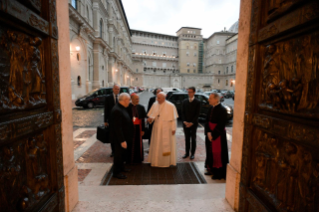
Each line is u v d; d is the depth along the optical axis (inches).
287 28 41.1
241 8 65.3
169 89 1411.2
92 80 825.5
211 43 2399.1
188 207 70.1
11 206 39.5
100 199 79.9
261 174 55.4
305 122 38.1
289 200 44.3
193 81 2396.7
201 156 153.9
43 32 47.8
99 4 849.5
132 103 138.3
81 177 113.0
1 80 35.9
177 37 2632.9
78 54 668.7
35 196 47.3
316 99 35.6
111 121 111.2
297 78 40.6
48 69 52.0
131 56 2233.0
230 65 2186.3
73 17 590.6
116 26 1257.4
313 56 36.5
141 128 139.3
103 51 929.5
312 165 37.5
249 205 59.6
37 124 46.1
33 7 45.1
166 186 93.4
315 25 35.0
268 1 50.8
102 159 143.9
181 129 264.4
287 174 44.7
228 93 1039.0
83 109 474.9
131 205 70.6
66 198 63.4
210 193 86.9
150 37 2519.7
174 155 130.6
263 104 53.1
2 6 33.1
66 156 64.0
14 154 40.4
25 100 42.8
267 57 51.4
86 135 220.8
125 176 112.7
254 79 55.9
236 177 66.8
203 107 336.2
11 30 39.0
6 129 35.4
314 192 36.9
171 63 2598.4
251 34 57.0
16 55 40.3
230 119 318.0
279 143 47.7
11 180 39.4
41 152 51.0
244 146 62.0
